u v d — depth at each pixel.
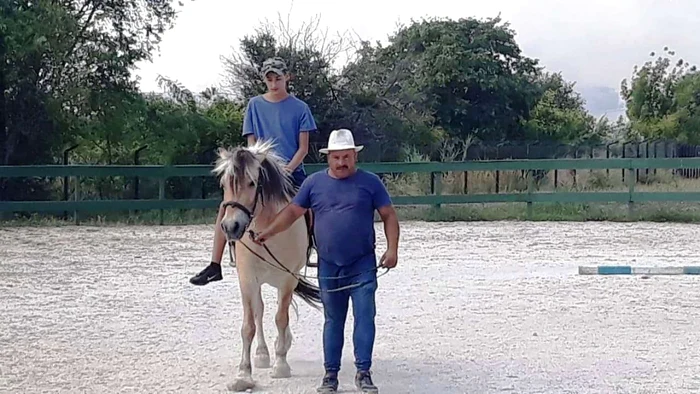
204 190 24.50
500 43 46.06
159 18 26.50
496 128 43.12
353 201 6.55
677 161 22.34
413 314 10.05
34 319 9.80
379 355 8.01
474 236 18.97
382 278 12.86
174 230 20.34
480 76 42.47
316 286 7.98
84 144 26.34
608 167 22.72
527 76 46.72
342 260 6.57
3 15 22.75
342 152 6.56
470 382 7.04
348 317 9.69
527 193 22.86
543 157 29.50
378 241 17.92
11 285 12.24
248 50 30.33
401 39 45.38
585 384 6.98
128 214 22.86
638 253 15.95
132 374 7.32
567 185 27.67
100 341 8.66
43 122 24.38
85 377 7.21
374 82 33.34
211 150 27.78
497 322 9.59
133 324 9.52
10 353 8.11
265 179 6.84
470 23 46.16
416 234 19.36
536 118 47.84
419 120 32.53
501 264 14.44
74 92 24.59
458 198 22.70
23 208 21.38
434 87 42.16
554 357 7.93
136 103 25.88
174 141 26.86
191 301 10.96
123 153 26.84
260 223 6.87
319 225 6.61
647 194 22.66
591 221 22.56
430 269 13.81
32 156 24.80
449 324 9.48
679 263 14.45
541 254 15.80
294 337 8.95
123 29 26.14
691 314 10.11
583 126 49.66
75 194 21.72
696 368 7.54
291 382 7.08
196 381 7.10
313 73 30.16
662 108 47.94
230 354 8.12
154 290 11.80
